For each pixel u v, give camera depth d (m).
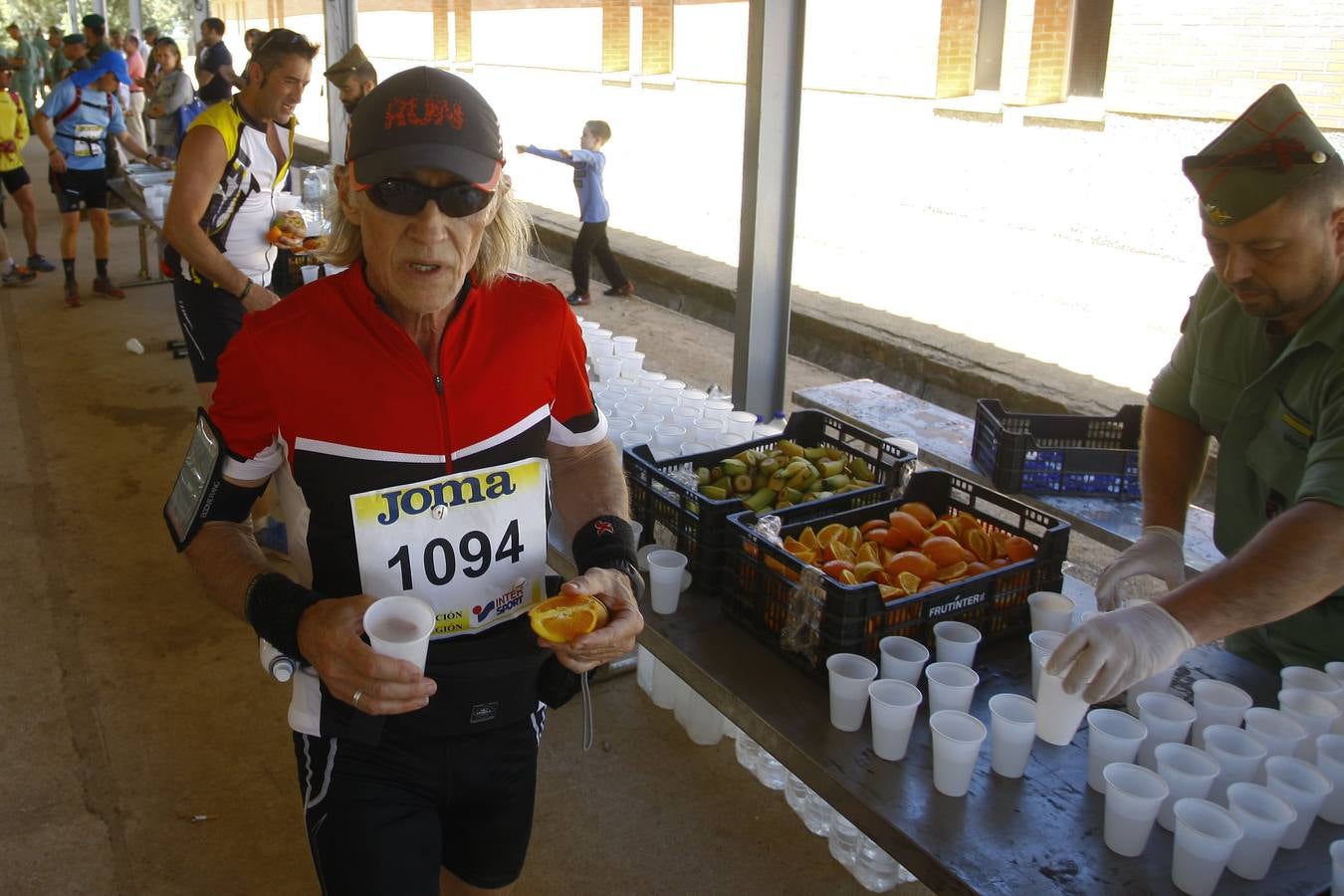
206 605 4.11
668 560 2.43
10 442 5.64
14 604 4.06
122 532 4.67
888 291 8.41
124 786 3.10
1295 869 1.63
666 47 12.48
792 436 2.99
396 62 19.05
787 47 3.97
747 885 2.82
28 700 3.49
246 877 2.77
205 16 15.91
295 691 1.68
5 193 13.33
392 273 1.50
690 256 9.56
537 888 2.78
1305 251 1.89
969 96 9.50
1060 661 1.71
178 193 3.84
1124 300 7.66
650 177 12.84
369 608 1.50
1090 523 2.96
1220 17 7.34
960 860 1.62
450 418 1.62
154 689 3.58
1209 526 3.06
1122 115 8.08
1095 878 1.60
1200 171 1.92
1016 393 6.23
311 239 4.34
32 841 2.87
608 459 1.91
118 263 9.66
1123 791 1.62
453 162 1.42
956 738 1.83
